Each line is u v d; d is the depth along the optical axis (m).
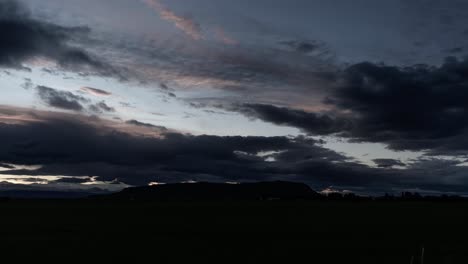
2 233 68.38
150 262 41.78
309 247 52.75
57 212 128.25
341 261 42.34
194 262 41.78
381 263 41.31
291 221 98.25
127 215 116.50
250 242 57.47
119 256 45.12
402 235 68.19
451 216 116.19
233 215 117.81
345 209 146.12
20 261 42.78
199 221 96.88
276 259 43.69
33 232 69.94
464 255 45.19
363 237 65.25
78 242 56.50
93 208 152.62
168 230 74.75
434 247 53.06
